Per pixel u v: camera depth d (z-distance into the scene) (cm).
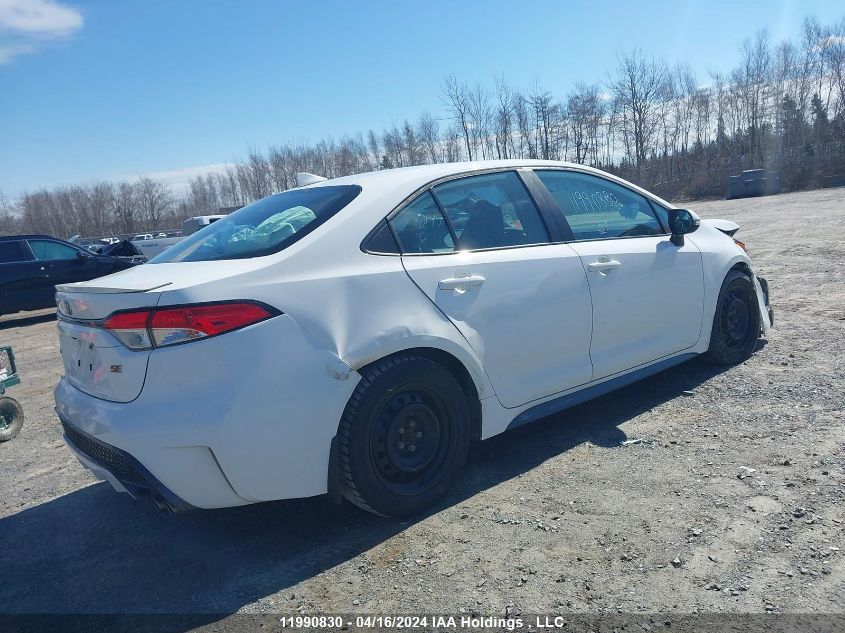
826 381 421
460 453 317
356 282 289
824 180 3462
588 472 330
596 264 373
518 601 235
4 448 475
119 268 1381
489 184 362
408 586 251
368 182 332
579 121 4503
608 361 382
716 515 278
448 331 309
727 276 465
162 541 307
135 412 254
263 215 336
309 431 269
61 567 293
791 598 223
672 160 4819
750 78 4672
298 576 266
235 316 258
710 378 453
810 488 292
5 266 1230
